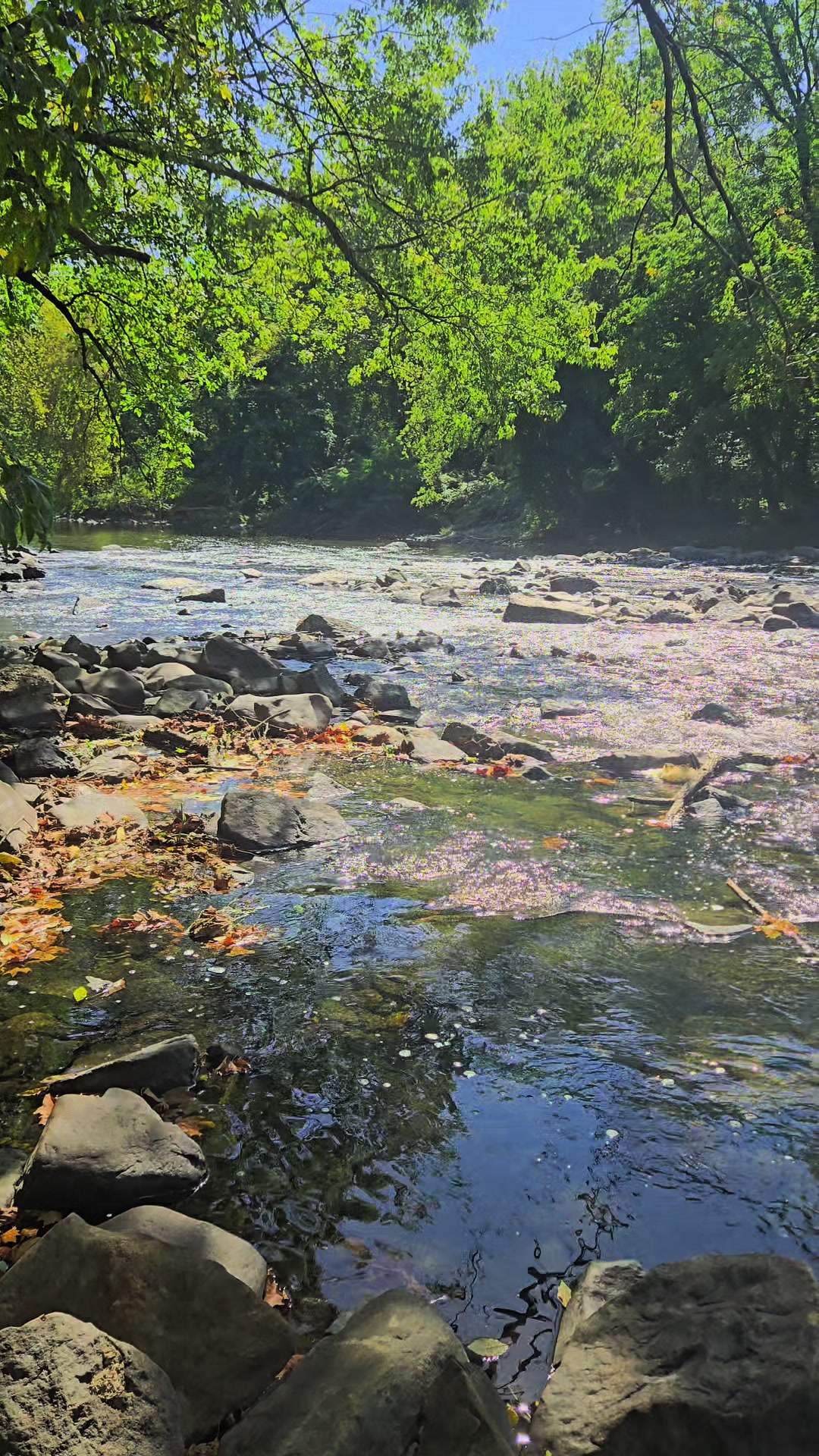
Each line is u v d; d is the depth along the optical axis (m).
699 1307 2.47
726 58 26.22
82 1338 2.40
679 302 35.91
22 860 6.07
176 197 15.38
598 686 12.00
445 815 7.16
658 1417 2.24
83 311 17.84
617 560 32.59
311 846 6.53
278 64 12.19
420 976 4.74
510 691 11.78
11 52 4.06
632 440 41.59
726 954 4.97
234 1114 3.68
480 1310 2.77
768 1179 3.30
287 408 58.72
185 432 19.23
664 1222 3.11
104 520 55.81
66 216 4.30
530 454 44.44
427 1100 3.75
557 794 7.73
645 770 8.41
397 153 14.71
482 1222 3.12
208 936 5.14
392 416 58.69
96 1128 3.38
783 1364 2.29
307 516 55.50
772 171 32.44
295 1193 3.25
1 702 9.32
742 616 17.83
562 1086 3.84
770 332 27.27
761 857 6.34
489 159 16.17
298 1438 2.17
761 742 9.34
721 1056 4.04
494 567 29.98
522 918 5.41
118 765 8.15
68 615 17.72
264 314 18.86
